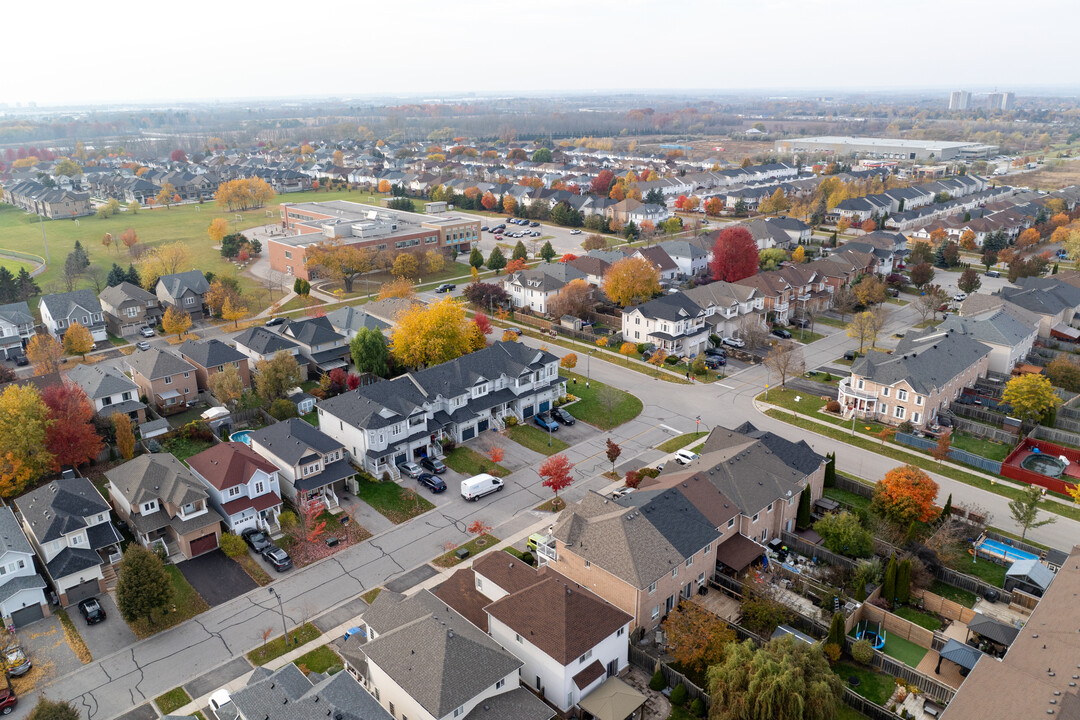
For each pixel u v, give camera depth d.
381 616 53.19
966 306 121.94
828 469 78.38
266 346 105.19
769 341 123.81
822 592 60.41
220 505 70.44
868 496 77.44
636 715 50.16
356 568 66.12
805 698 45.72
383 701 49.62
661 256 157.50
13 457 72.81
